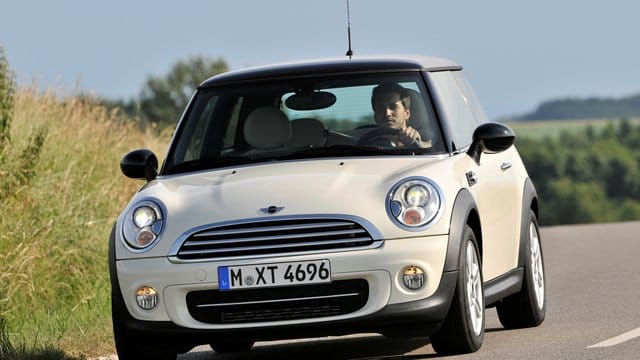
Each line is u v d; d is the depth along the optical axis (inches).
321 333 1023.6
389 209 1024.9
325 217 1015.0
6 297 1387.8
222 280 1013.8
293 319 1019.9
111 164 1956.2
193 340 1027.3
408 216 1023.6
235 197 1038.4
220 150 1134.4
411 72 1155.9
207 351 1258.0
